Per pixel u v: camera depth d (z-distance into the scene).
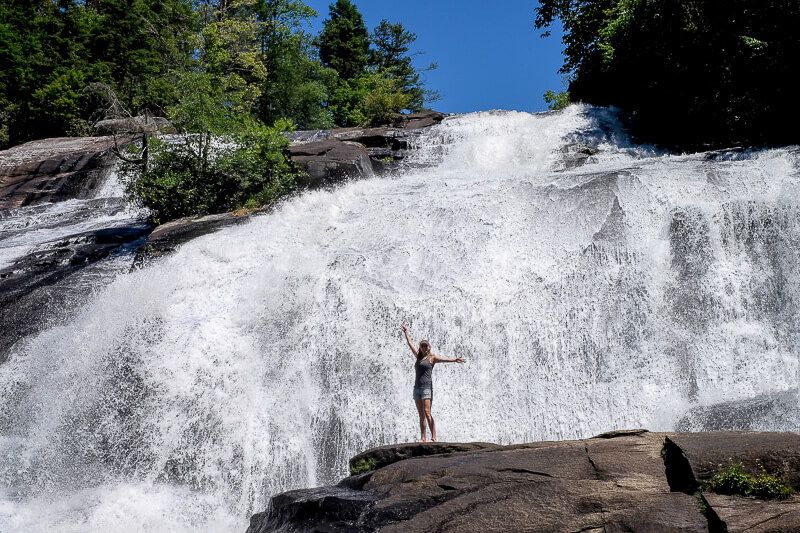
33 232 21.00
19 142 39.56
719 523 5.28
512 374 12.03
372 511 6.78
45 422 12.16
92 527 9.84
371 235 14.81
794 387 10.52
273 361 12.37
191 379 11.98
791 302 11.92
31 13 47.16
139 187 19.02
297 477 11.08
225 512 10.69
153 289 13.93
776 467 5.80
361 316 12.97
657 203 13.43
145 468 11.20
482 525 6.11
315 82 45.56
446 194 15.78
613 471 6.49
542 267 13.07
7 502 10.71
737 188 13.62
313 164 19.59
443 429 11.37
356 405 11.79
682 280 12.35
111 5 44.31
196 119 19.22
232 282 13.98
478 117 26.91
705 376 11.27
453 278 13.34
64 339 13.36
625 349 11.85
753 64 19.62
